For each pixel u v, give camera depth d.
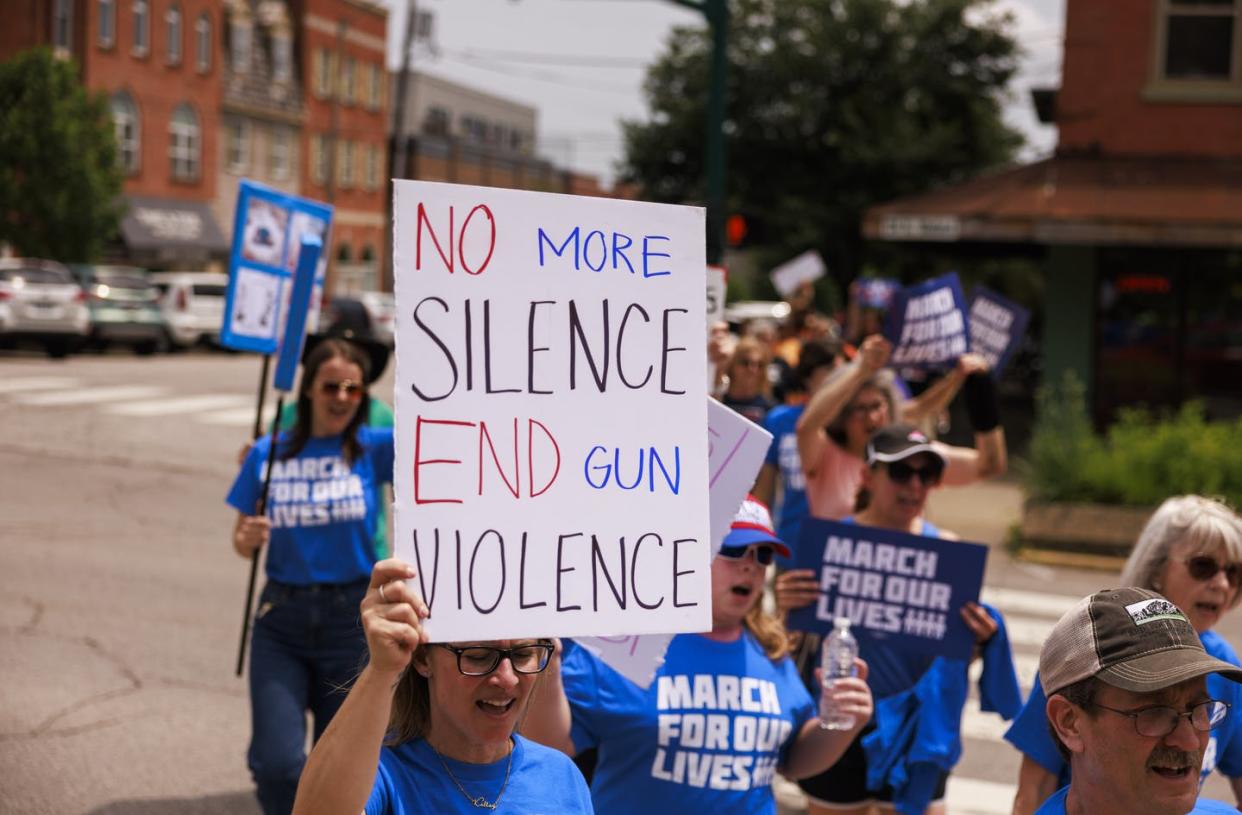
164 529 11.49
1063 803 2.67
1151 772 2.48
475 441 2.51
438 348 2.50
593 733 3.61
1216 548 3.67
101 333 28.06
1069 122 18.23
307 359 5.04
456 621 2.47
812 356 7.68
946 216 17.00
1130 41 17.95
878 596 4.55
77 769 5.98
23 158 32.91
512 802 2.59
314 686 4.96
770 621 3.88
